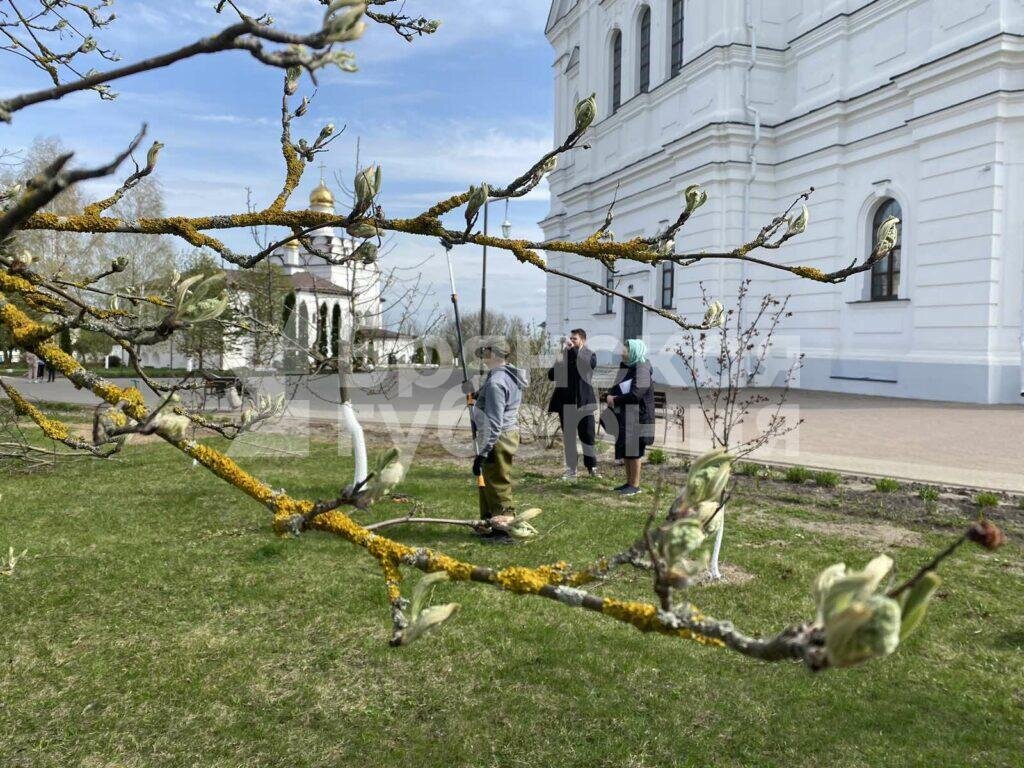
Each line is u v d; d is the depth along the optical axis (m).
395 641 0.75
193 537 5.18
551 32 27.94
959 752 2.71
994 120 13.33
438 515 5.88
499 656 3.44
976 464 8.19
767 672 3.32
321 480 7.29
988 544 0.52
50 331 1.07
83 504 6.16
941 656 3.45
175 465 7.96
